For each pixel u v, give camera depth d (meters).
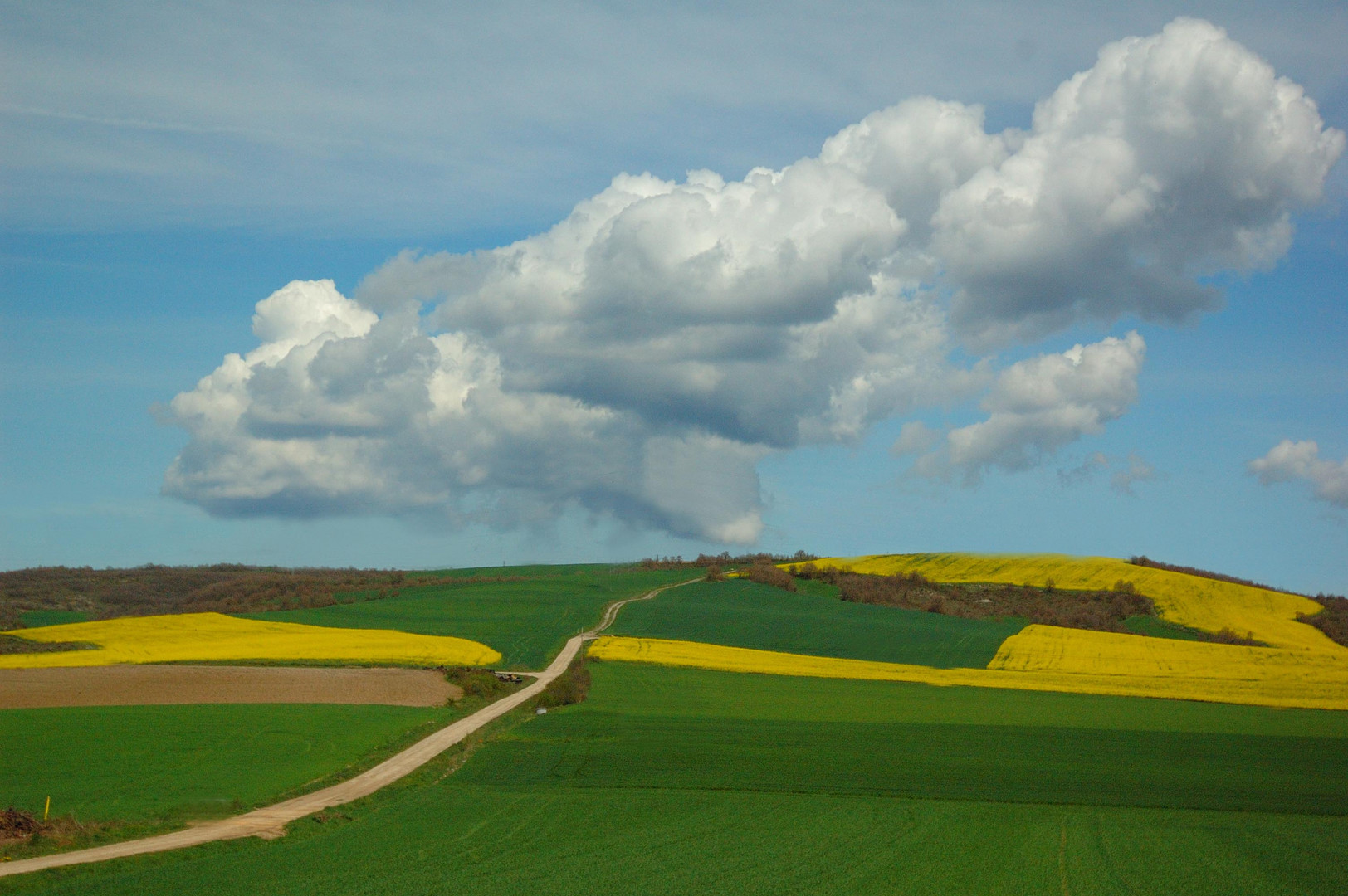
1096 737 48.16
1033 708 59.31
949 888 23.69
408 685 61.56
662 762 41.31
